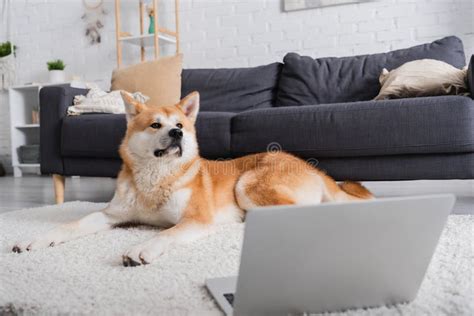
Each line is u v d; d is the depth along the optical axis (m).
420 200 0.71
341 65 2.81
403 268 0.80
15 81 4.95
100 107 2.53
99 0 4.55
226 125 2.17
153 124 1.52
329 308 0.81
